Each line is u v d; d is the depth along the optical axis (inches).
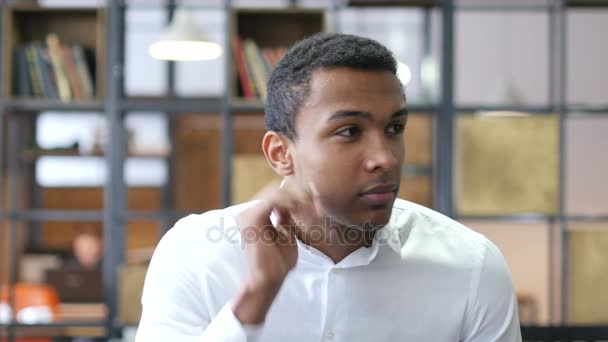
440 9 147.9
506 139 143.3
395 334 43.7
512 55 188.9
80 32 155.6
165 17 178.1
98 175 178.5
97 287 152.6
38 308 147.8
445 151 144.7
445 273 43.8
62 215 146.6
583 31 186.7
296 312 43.2
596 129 181.9
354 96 35.1
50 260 161.2
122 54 153.3
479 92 189.6
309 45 37.4
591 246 141.6
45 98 146.2
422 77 173.9
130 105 145.3
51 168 177.6
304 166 36.8
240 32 152.7
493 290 44.3
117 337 142.5
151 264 45.2
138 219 161.0
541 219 145.9
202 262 43.8
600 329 138.6
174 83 181.9
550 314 148.0
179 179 174.4
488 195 143.5
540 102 188.2
